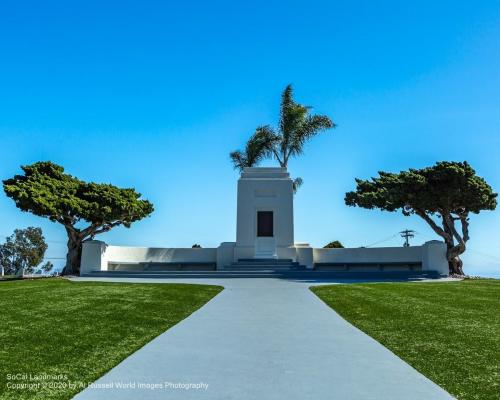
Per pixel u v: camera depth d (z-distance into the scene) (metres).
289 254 32.19
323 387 7.67
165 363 8.98
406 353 9.67
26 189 28.34
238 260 31.67
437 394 7.37
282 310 14.80
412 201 29.84
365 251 33.53
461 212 30.73
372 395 7.32
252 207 33.12
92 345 10.17
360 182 33.41
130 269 32.88
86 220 30.58
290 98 37.06
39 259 53.94
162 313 13.97
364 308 14.91
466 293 18.03
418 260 32.41
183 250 33.94
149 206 34.31
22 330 11.34
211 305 15.75
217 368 8.66
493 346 10.04
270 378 8.10
